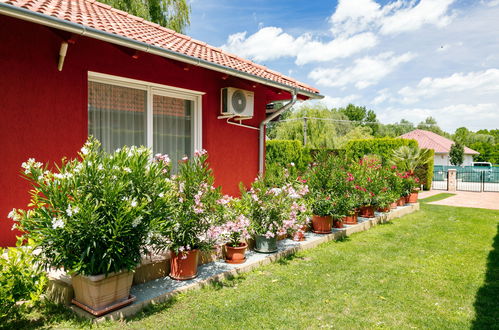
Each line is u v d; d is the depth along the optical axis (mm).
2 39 3920
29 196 4125
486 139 61750
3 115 3938
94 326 2947
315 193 6832
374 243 6492
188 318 3223
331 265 5031
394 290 4129
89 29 3855
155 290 3734
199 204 4145
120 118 5355
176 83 5875
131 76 5199
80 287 3152
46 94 4293
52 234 2893
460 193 17422
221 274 4254
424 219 9344
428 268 5023
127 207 3076
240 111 6777
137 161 3422
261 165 7727
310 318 3322
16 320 3047
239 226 4664
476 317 3443
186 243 4016
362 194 8055
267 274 4566
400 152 15078
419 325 3244
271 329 3084
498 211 10914
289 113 35438
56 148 4391
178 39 6289
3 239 3943
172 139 6184
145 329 2979
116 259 3137
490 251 6020
